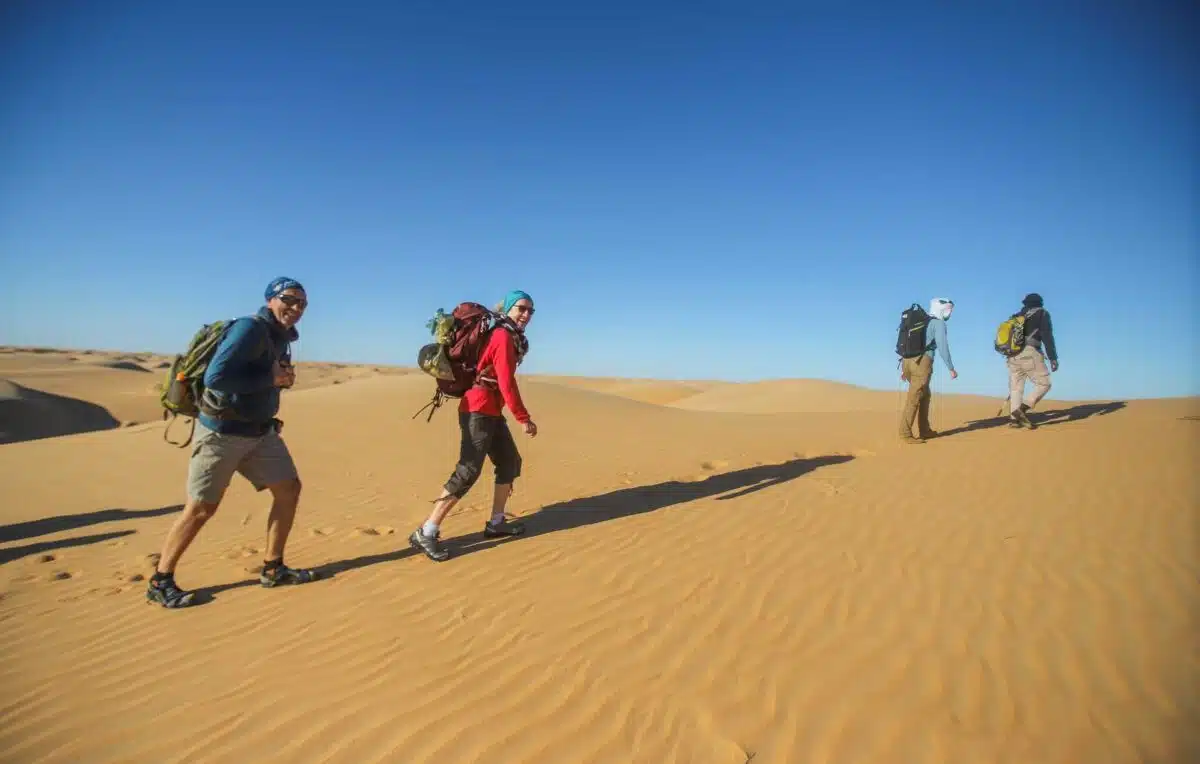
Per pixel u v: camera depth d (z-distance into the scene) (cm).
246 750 295
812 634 385
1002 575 452
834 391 3288
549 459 988
